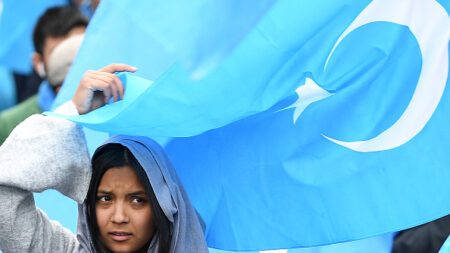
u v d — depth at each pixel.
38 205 6.63
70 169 5.52
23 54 11.33
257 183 5.92
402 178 5.66
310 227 5.84
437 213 5.63
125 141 5.62
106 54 5.80
